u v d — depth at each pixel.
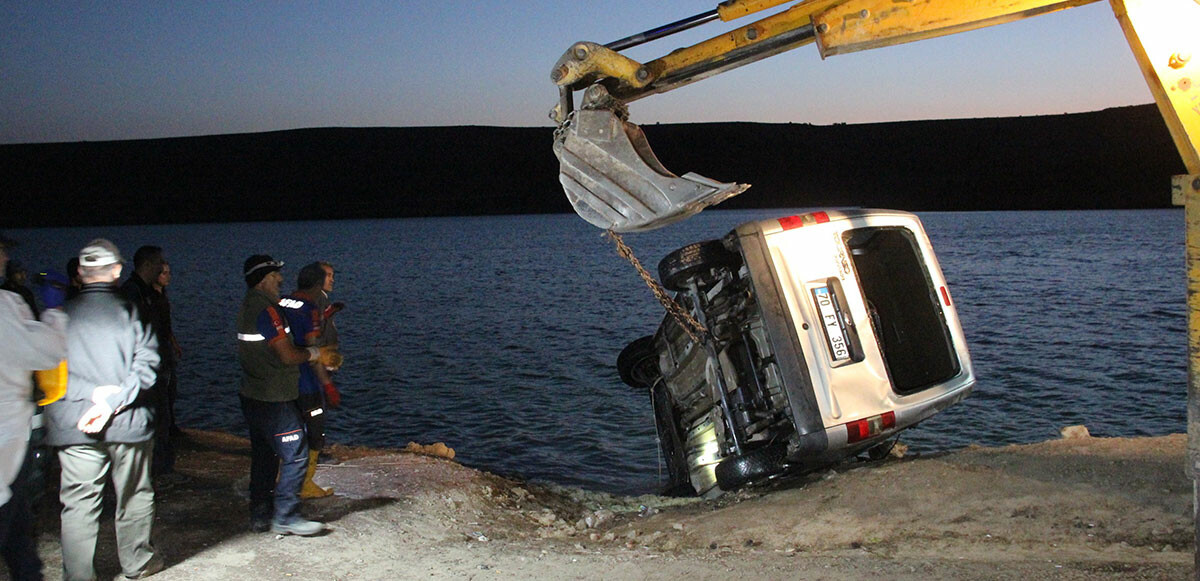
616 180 3.79
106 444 4.32
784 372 6.52
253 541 5.38
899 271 7.44
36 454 4.29
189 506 6.14
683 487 8.67
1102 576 4.22
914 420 6.79
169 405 7.51
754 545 5.38
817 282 6.68
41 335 3.67
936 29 3.56
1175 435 6.88
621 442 12.95
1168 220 120.56
